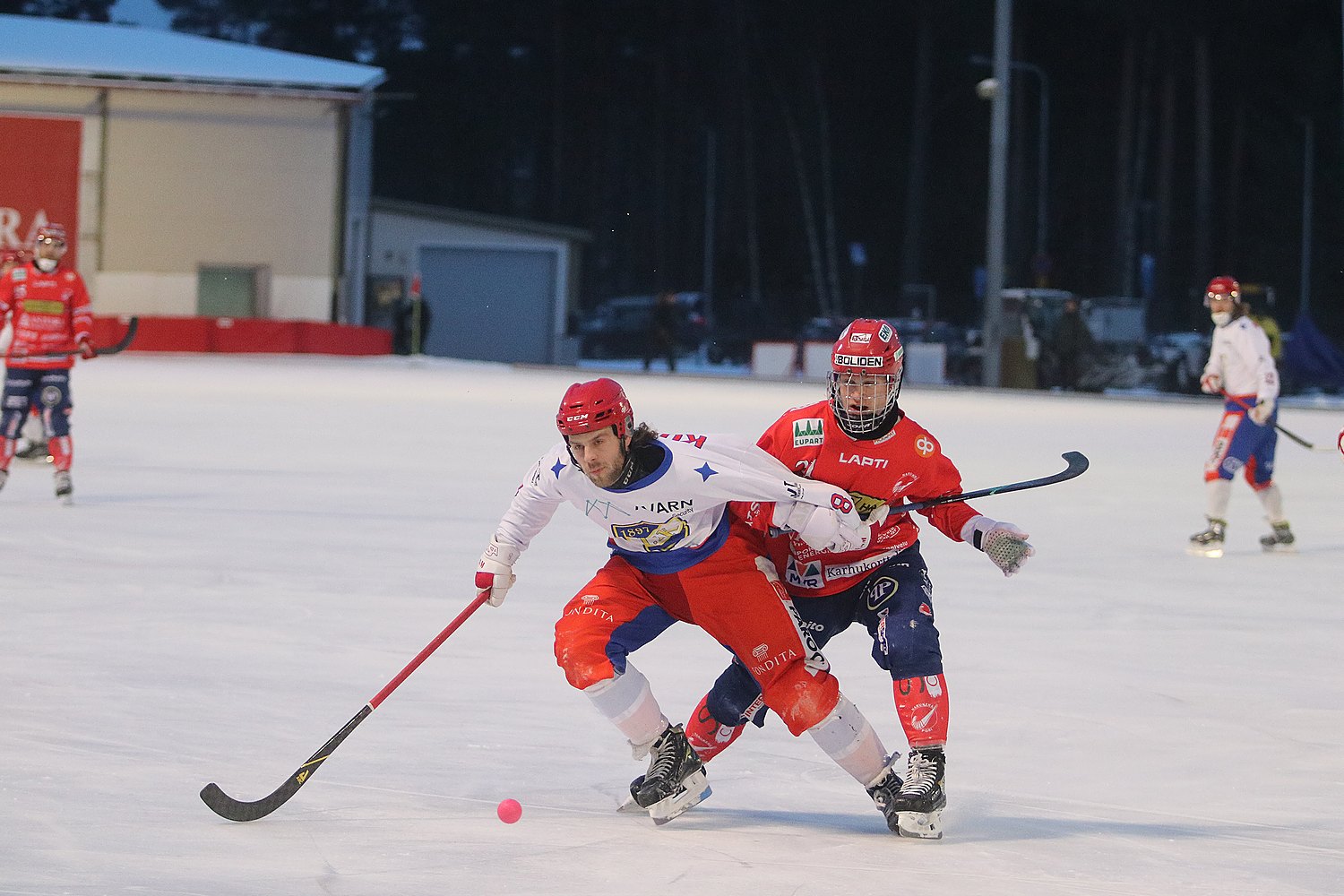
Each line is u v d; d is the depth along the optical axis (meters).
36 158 131.00
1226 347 39.75
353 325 141.62
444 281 158.25
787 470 16.69
